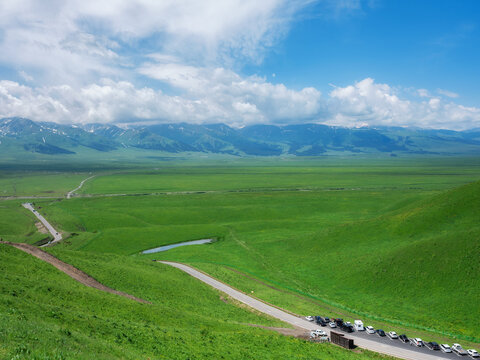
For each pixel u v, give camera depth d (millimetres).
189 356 39656
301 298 89562
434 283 85312
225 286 94438
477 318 70250
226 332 56562
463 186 129125
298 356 48312
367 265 102750
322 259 118812
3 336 27219
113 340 38750
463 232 96938
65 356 26016
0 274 55469
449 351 57781
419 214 124438
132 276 82750
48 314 40688
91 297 57844
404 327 70438
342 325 67938
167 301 72875
